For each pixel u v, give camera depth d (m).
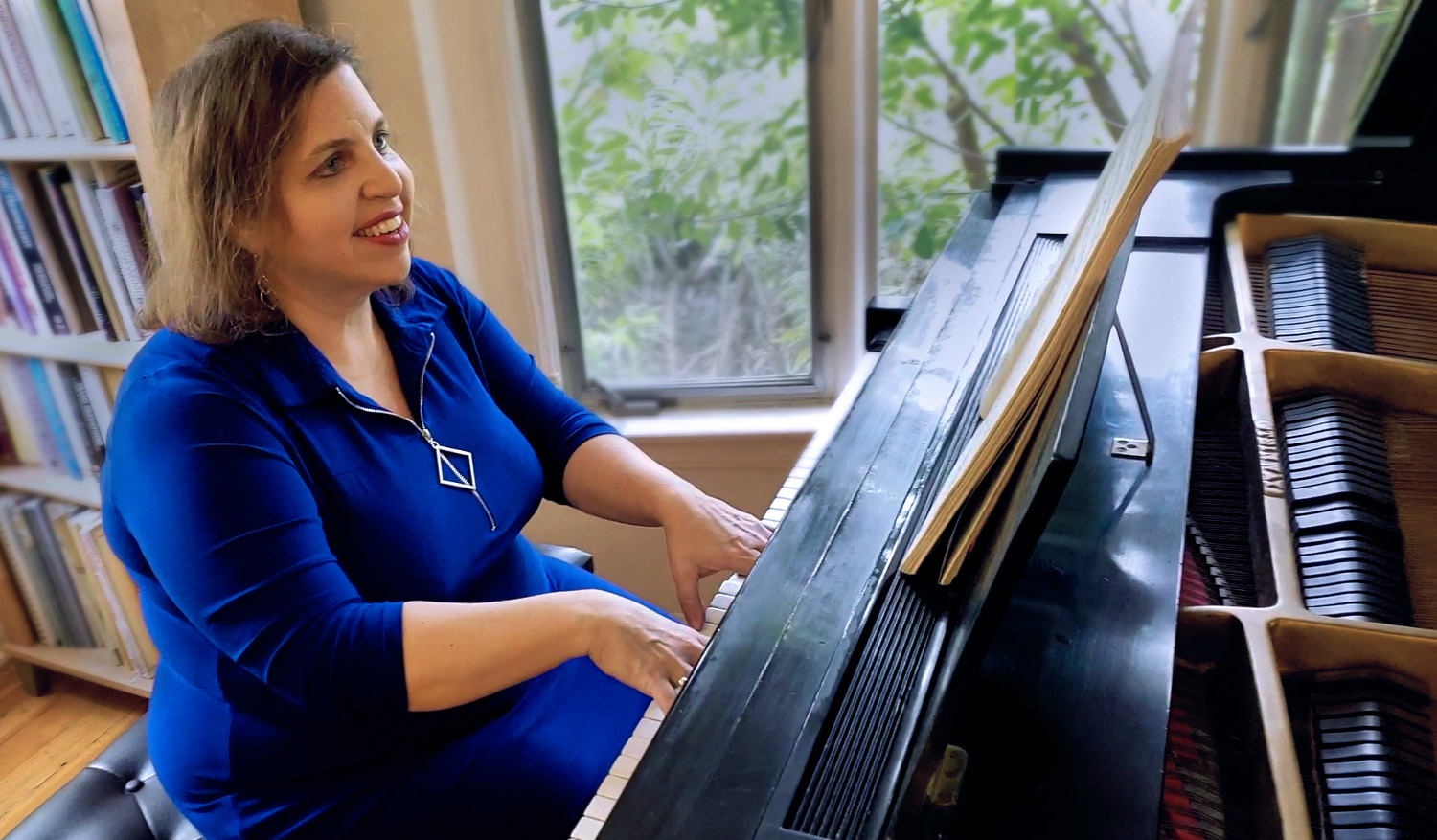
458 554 1.24
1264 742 0.77
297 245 1.12
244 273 1.12
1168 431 1.11
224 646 1.04
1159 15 1.89
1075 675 0.81
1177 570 0.91
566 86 2.06
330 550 1.10
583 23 2.01
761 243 2.16
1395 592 0.97
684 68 2.03
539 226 2.10
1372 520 1.05
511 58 1.94
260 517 1.04
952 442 1.11
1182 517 0.98
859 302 2.16
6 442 2.08
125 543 1.15
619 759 0.97
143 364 1.10
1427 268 1.54
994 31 1.96
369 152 1.11
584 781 1.19
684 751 0.77
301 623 1.03
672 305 2.25
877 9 1.93
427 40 1.86
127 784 1.37
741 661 0.85
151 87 1.54
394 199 1.13
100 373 1.90
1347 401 1.25
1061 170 1.79
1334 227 1.57
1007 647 0.84
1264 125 1.93
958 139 2.06
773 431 2.15
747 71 2.01
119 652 2.16
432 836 1.16
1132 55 1.94
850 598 0.92
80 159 1.71
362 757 1.18
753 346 2.27
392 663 1.03
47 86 1.66
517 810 1.17
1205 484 1.22
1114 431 1.11
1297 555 1.02
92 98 1.65
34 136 1.72
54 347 1.88
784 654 0.85
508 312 2.11
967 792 0.72
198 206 1.07
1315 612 0.94
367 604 1.06
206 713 1.19
